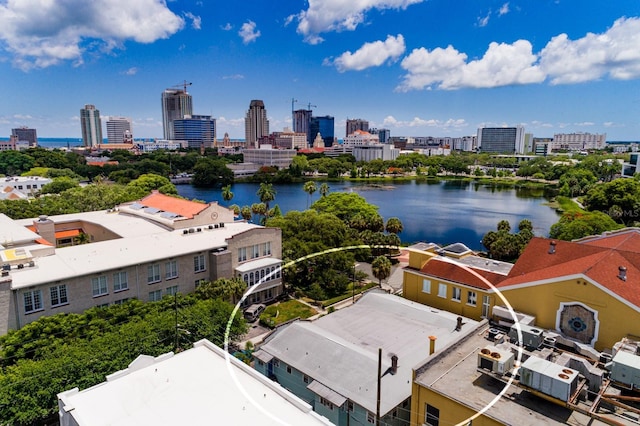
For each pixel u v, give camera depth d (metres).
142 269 48.75
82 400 22.94
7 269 42.38
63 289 42.50
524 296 33.44
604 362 25.34
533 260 38.50
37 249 48.34
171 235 60.12
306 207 157.38
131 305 44.19
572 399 21.70
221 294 50.91
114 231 64.69
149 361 27.02
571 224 83.31
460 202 176.00
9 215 81.56
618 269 31.84
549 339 27.42
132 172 197.75
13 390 29.67
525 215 145.25
